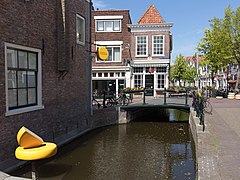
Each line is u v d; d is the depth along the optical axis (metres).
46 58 8.04
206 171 4.50
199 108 9.43
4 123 6.16
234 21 18.14
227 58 18.08
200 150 5.84
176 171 6.77
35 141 5.66
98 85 21.00
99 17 20.64
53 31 8.41
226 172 4.45
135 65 20.67
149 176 6.40
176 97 19.11
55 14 8.53
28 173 6.45
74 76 10.12
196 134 7.98
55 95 8.66
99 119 12.82
